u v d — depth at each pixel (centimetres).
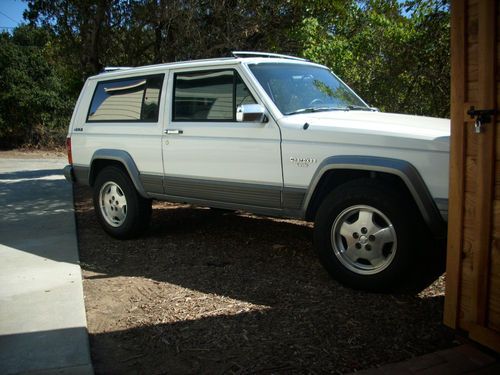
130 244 601
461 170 296
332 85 553
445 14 673
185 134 530
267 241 589
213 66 521
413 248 395
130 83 607
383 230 404
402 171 387
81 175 656
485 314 290
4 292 448
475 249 292
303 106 494
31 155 1966
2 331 369
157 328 373
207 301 416
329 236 429
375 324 362
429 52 700
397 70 759
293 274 472
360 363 312
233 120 500
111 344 353
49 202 885
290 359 320
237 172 491
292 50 952
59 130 2253
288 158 452
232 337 353
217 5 916
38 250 582
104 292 448
